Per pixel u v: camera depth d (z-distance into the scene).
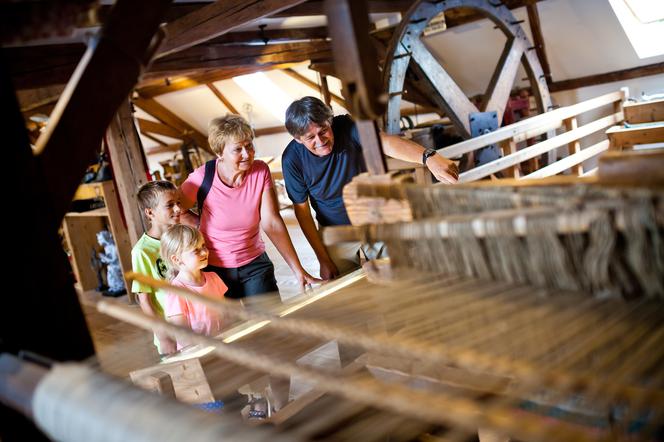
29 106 3.99
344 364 1.84
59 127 1.15
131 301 5.10
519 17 6.42
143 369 1.66
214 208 2.60
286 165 2.62
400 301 1.09
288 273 4.95
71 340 1.18
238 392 1.95
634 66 6.41
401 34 5.07
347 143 2.55
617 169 0.92
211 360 1.70
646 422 0.95
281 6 3.71
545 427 0.77
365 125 1.15
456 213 1.04
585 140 7.09
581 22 6.15
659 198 0.77
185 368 1.66
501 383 1.32
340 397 1.55
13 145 1.11
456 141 6.12
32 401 0.93
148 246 2.54
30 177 1.12
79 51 4.13
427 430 1.61
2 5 1.03
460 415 0.82
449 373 1.40
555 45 6.57
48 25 1.07
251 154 2.49
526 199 0.95
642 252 0.81
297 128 2.38
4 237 1.10
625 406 1.01
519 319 0.92
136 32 1.23
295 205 2.71
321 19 5.94
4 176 1.10
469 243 1.01
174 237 2.31
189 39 4.12
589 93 6.86
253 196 2.63
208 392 1.67
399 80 5.17
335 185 2.59
